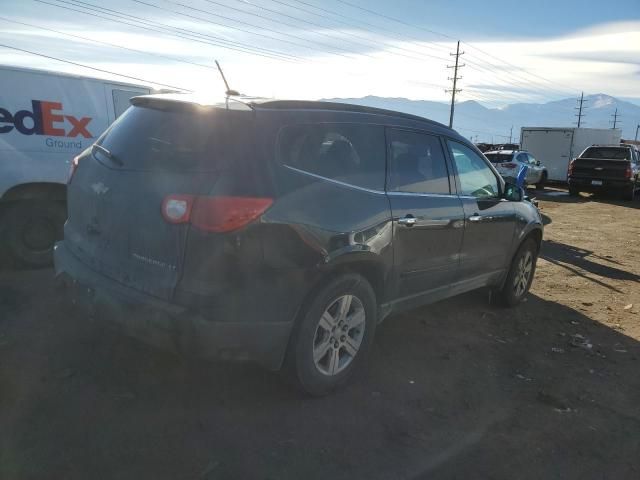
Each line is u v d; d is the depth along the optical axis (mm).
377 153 3672
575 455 3016
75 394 3158
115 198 3088
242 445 2820
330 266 3137
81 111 5656
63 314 4332
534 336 4895
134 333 2943
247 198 2758
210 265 2709
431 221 3953
